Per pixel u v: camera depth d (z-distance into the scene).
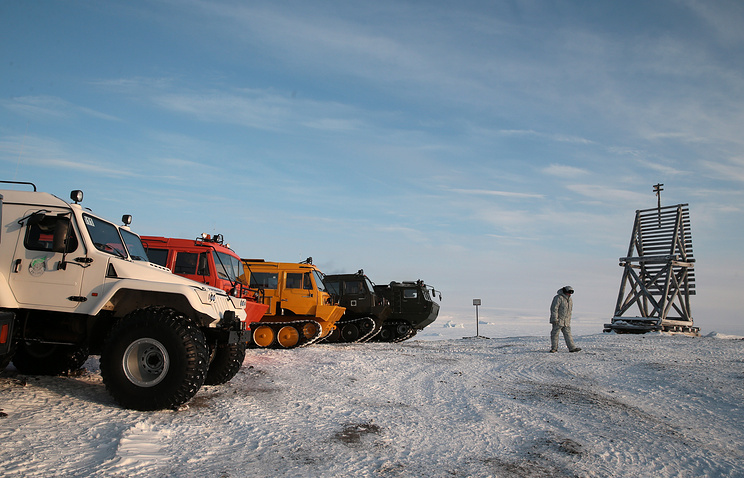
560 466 5.27
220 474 4.50
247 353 12.45
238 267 12.94
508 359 13.12
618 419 7.23
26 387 7.02
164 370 6.37
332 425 6.32
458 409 7.62
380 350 15.02
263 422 6.26
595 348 15.51
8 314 6.45
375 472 4.81
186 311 7.39
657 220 23.78
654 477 5.08
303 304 15.88
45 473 4.17
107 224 7.76
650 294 23.02
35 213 6.88
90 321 7.01
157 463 4.65
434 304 23.91
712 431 6.84
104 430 5.42
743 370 11.04
